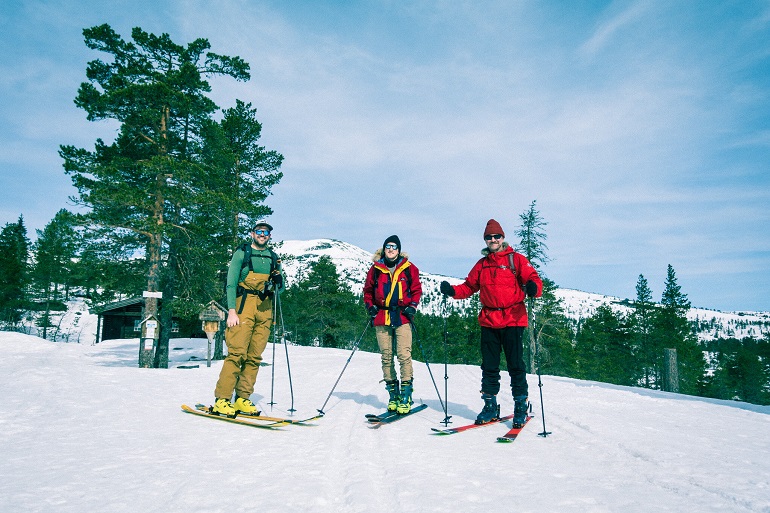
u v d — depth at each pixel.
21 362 8.97
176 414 4.44
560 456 3.16
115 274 17.14
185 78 16.50
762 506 2.13
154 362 16.11
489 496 2.28
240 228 22.17
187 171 15.91
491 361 4.50
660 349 43.75
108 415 4.24
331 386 7.15
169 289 17.64
